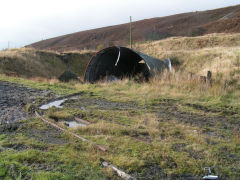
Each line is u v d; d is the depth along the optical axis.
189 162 4.94
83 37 76.25
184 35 54.28
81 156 5.02
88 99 11.63
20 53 24.45
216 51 24.89
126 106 10.22
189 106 10.32
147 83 16.00
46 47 73.94
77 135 6.25
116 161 4.84
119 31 73.00
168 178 4.42
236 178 4.51
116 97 12.03
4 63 20.88
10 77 17.81
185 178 4.46
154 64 18.75
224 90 12.59
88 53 31.59
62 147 5.48
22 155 4.83
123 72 23.44
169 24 69.06
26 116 8.36
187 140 6.30
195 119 8.50
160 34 60.91
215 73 16.41
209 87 13.00
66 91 13.90
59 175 4.16
